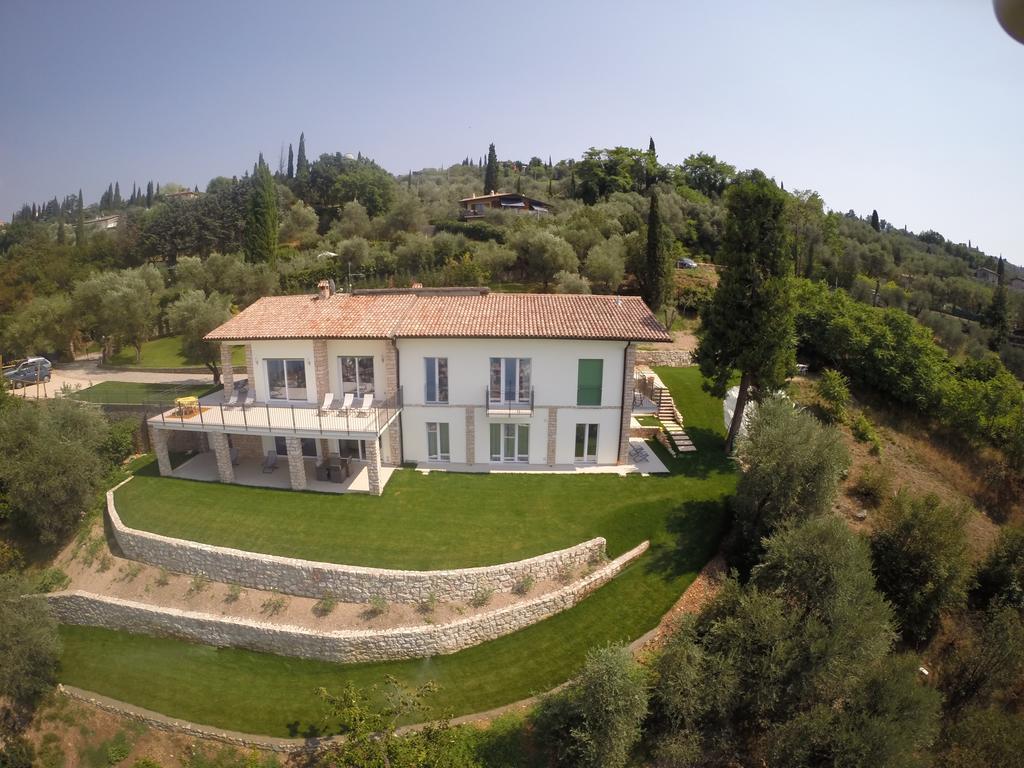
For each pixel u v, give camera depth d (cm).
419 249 6506
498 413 2670
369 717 1505
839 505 2491
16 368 4600
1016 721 1662
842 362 3678
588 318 2730
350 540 2242
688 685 1591
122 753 1795
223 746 1755
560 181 12119
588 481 2644
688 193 9362
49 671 1989
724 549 2242
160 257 9050
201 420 2652
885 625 1709
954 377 3794
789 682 1620
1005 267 10919
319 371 2700
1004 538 2277
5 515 2620
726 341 2783
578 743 1509
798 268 6588
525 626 2034
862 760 1444
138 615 2141
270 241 6838
